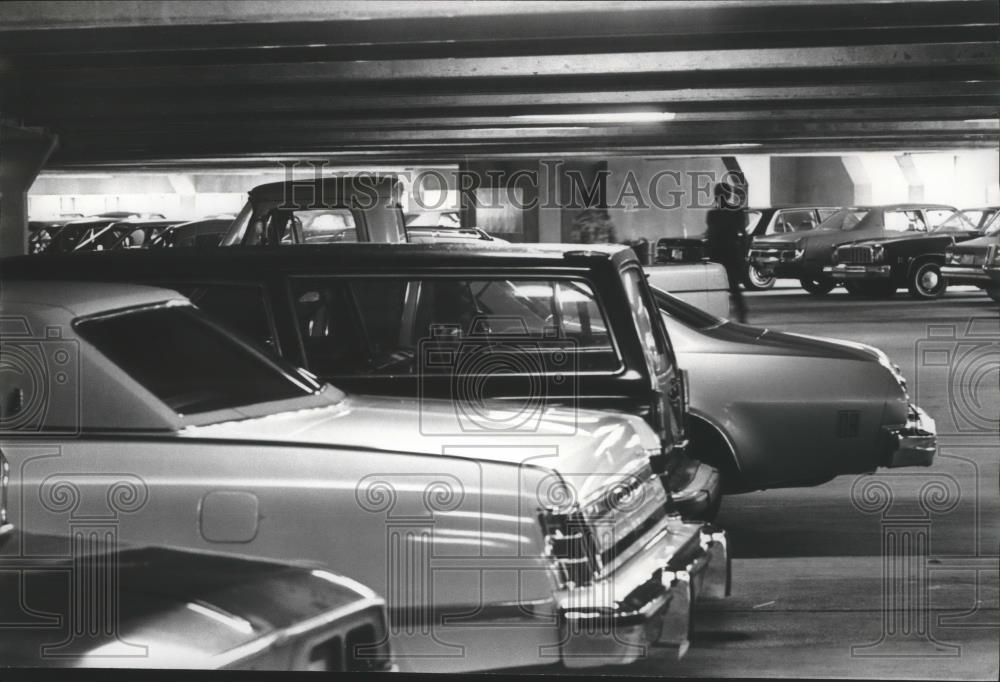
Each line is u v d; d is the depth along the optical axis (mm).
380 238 12680
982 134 20328
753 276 28500
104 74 12359
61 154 20672
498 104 14234
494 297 5855
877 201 41219
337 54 11492
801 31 10211
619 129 19281
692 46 11078
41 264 6047
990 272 23141
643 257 21359
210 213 45281
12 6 8750
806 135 19969
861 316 21922
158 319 4809
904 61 11359
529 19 9969
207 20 8742
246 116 15562
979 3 9586
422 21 9930
